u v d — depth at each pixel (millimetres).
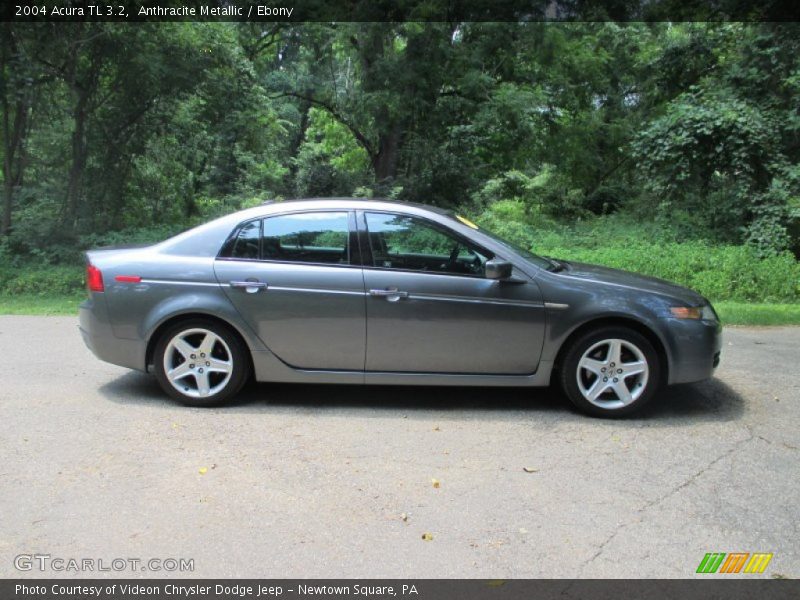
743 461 4000
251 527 3184
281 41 19125
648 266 10828
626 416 4742
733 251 11180
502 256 4781
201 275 4824
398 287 4715
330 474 3779
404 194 16328
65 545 3012
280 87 20312
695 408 5012
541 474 3799
